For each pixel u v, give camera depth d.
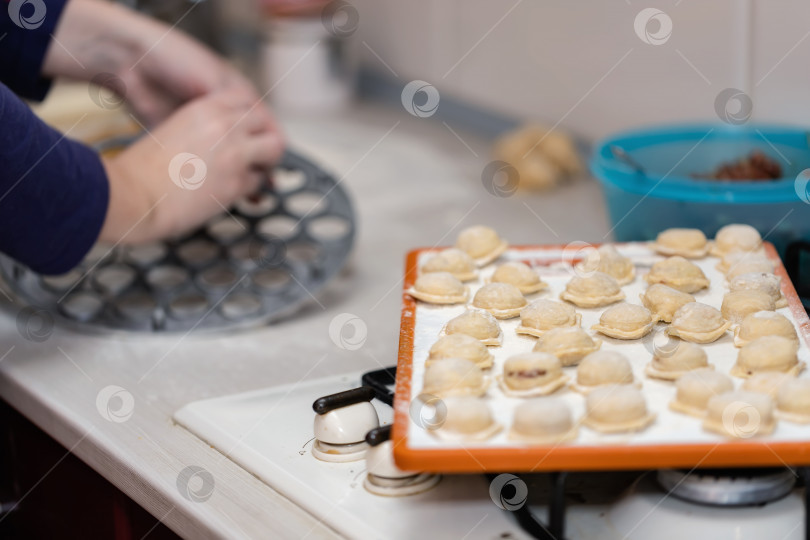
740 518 0.98
